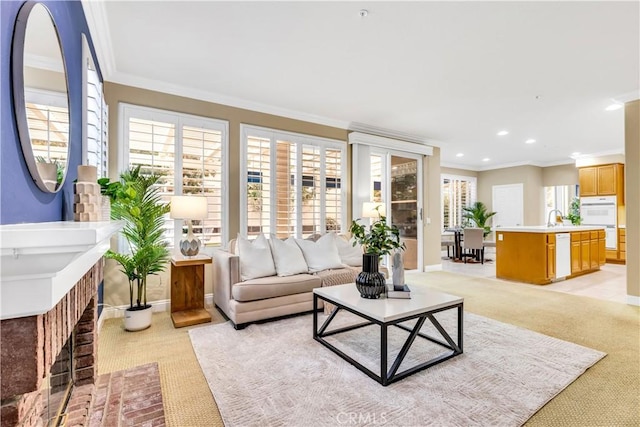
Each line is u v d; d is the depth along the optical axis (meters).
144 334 2.78
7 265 0.72
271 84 3.54
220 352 2.39
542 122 4.93
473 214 8.88
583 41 2.65
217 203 3.80
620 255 6.89
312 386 1.92
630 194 3.72
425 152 5.88
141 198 2.99
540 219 8.64
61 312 1.00
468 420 1.59
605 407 1.70
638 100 3.67
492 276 5.52
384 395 1.81
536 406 1.70
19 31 1.11
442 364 2.18
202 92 3.72
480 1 2.15
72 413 1.49
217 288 3.48
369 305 2.19
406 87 3.62
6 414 0.78
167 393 1.85
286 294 3.09
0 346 0.75
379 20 2.37
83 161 2.15
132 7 2.22
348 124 4.96
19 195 1.14
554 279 5.03
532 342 2.56
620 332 2.80
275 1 2.16
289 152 4.43
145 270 2.97
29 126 1.21
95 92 2.55
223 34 2.57
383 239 2.51
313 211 4.62
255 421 1.60
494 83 3.49
